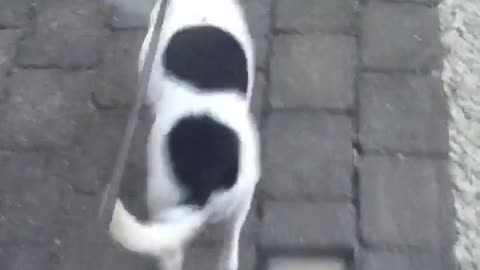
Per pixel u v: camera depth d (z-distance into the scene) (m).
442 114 2.36
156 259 2.22
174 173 1.98
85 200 2.31
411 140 2.33
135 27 2.49
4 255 2.27
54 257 2.26
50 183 2.33
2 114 2.40
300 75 2.41
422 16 2.46
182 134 2.00
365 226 2.26
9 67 2.46
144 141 2.34
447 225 2.25
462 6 2.47
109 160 2.34
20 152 2.36
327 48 2.44
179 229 1.95
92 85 2.43
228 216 2.10
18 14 2.52
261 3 2.50
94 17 2.51
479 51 2.42
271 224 2.27
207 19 2.13
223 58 2.07
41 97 2.42
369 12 2.47
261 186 2.30
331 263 2.24
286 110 2.38
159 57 2.09
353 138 2.34
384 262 2.23
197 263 2.23
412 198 2.28
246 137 2.04
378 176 2.30
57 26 2.50
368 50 2.43
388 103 2.37
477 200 2.27
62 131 2.38
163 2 2.16
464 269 2.21
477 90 2.38
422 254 2.23
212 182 1.98
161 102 2.05
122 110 2.39
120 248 2.25
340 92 2.39
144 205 2.28
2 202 2.31
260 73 2.42
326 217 2.27
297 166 2.32
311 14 2.48
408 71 2.40
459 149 2.32
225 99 2.04
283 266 2.24
